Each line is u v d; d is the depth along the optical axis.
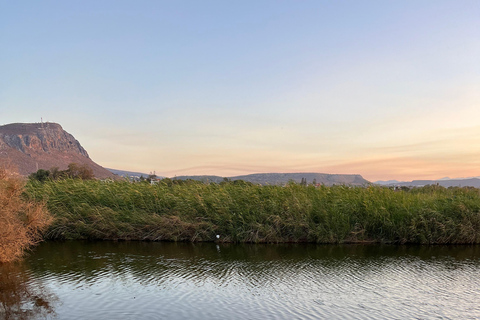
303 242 18.50
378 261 14.65
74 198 20.23
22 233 13.42
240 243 18.25
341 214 18.38
